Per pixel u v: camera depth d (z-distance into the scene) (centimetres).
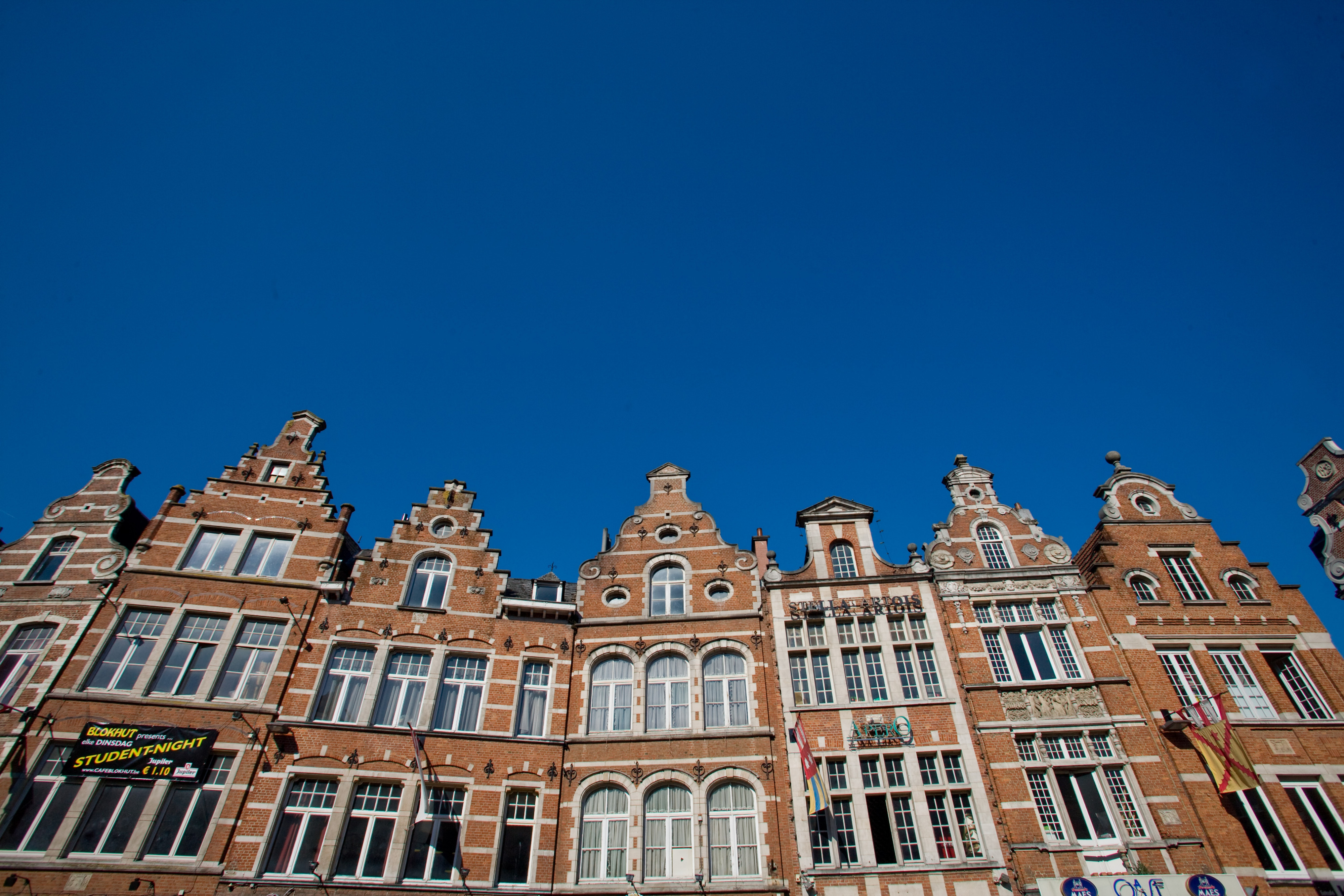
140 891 1669
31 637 1998
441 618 2205
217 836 1755
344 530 2339
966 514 2398
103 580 2091
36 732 1822
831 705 2017
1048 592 2195
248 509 2317
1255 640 2091
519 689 2122
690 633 2222
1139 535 2316
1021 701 1994
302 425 2556
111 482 2320
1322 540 2247
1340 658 2044
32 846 1698
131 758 1808
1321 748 1894
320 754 1909
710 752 1991
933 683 2059
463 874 1798
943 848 1800
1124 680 2008
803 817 1850
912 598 2205
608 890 1806
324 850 1780
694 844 1870
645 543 2447
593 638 2236
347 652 2114
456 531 2402
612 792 1975
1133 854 1750
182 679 1980
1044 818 1831
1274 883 1694
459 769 1950
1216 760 1834
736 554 2391
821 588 2259
